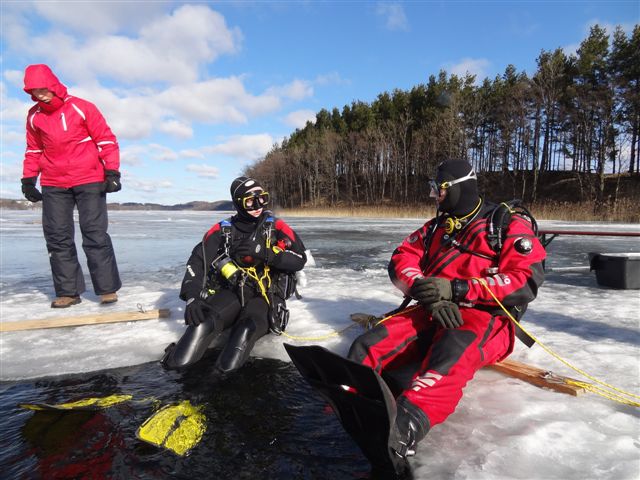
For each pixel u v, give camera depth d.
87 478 1.47
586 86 35.91
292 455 1.61
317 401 2.08
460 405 1.91
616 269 4.45
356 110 59.34
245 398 2.12
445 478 1.40
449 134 38.50
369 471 1.51
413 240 2.52
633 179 36.38
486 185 43.25
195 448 1.67
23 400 2.13
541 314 3.43
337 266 6.45
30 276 5.93
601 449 1.52
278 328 2.87
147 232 14.61
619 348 2.59
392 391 1.98
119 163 4.09
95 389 2.26
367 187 56.59
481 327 1.95
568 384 2.03
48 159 3.89
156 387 2.26
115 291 4.24
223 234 2.96
